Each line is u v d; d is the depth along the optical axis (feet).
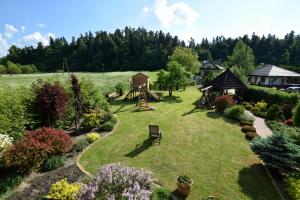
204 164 39.75
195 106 87.76
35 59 341.62
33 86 54.03
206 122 65.26
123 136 52.11
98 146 45.93
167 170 37.32
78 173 34.94
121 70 311.47
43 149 33.50
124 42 341.62
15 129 43.39
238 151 45.57
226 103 77.20
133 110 80.53
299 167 36.37
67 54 336.29
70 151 42.24
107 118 61.87
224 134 55.36
